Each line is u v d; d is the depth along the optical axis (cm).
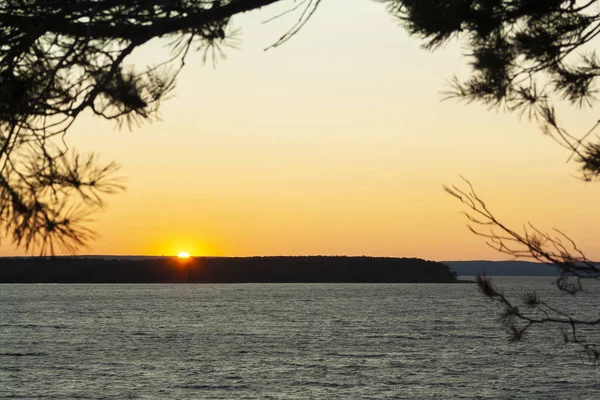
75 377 6825
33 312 18625
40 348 9512
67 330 12669
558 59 654
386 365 7819
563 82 662
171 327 13450
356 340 10800
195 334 11856
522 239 516
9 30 520
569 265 507
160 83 521
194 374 7062
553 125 552
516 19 644
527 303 618
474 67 654
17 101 484
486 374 7138
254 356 8656
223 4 558
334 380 6712
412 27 614
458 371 7350
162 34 549
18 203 421
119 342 10381
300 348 9594
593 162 543
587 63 660
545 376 6988
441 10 603
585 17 641
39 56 507
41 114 493
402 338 11125
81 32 524
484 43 649
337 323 14650
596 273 506
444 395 5903
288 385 6394
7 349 9394
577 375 7044
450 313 18375
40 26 513
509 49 648
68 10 522
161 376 6919
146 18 539
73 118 500
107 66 516
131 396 5775
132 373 7112
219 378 6794
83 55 509
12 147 464
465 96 661
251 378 6806
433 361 8181
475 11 614
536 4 625
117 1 525
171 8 546
